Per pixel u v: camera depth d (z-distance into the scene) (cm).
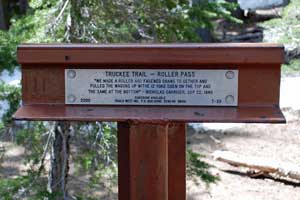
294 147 655
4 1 1308
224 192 527
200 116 164
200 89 166
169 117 164
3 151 391
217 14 375
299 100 793
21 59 169
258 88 165
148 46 164
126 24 326
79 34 315
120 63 166
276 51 162
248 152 640
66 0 319
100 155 323
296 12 1276
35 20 331
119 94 168
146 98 168
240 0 1455
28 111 168
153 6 326
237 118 162
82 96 170
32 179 317
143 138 172
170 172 189
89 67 169
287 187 550
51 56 168
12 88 326
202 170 336
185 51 164
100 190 425
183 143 188
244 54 163
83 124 326
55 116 167
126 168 183
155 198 177
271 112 164
